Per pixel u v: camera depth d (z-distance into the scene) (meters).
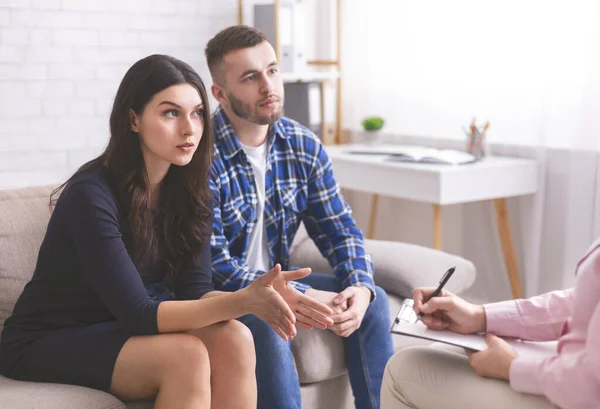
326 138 4.10
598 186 3.15
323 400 2.29
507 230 3.48
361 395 2.25
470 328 1.72
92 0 3.51
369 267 2.33
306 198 2.42
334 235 2.42
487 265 3.69
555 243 3.37
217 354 1.79
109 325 1.81
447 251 3.87
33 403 1.63
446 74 3.68
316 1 4.27
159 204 1.95
